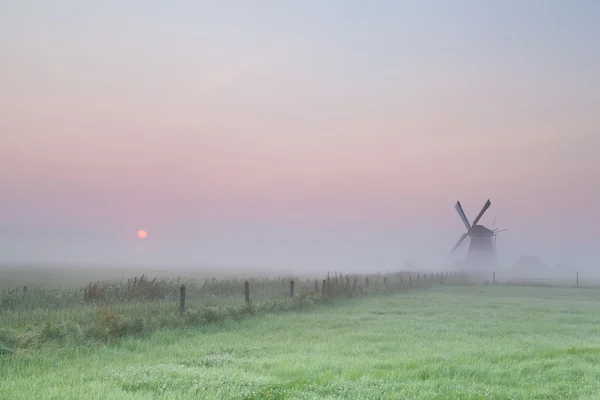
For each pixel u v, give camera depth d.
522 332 20.44
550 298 42.50
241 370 11.44
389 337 18.11
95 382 9.93
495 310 29.88
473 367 12.06
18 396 8.84
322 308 29.72
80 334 15.45
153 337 17.03
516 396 9.43
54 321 16.39
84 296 26.70
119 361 12.96
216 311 21.72
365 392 9.38
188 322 20.14
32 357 12.61
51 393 8.96
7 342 13.45
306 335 18.50
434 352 14.69
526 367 12.28
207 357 13.36
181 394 9.10
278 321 22.67
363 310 28.84
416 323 22.48
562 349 15.28
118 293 28.56
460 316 25.95
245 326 20.95
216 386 9.66
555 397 9.59
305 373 11.20
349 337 18.08
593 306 34.38
